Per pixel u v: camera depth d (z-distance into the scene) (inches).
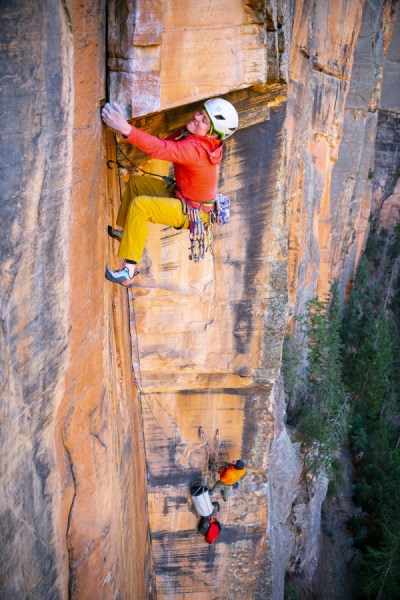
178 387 321.7
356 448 936.9
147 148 172.4
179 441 339.0
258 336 302.4
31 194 144.3
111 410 244.8
